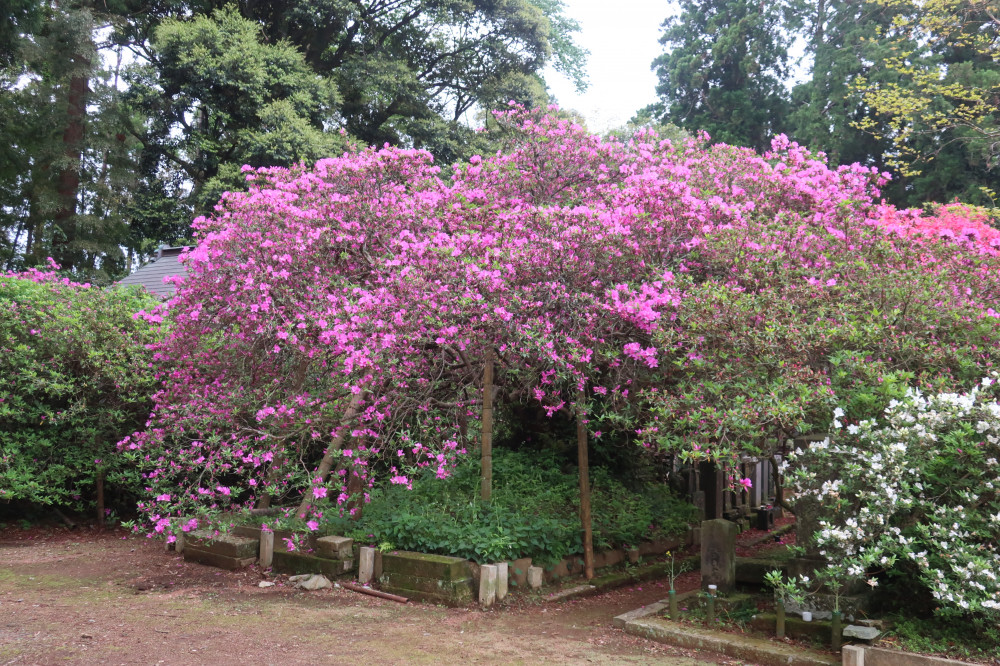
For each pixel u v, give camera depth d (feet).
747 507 35.06
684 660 15.89
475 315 20.34
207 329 26.86
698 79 88.12
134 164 68.59
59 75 64.34
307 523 22.54
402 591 20.85
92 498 34.37
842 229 21.20
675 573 25.57
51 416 29.84
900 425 14.79
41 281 34.68
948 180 63.05
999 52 56.13
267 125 63.93
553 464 28.68
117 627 17.58
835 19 79.92
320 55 79.15
